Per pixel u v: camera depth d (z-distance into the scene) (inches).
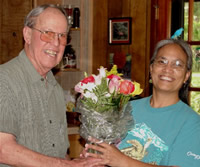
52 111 72.0
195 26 132.7
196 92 131.1
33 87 68.0
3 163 61.4
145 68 146.6
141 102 70.1
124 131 64.4
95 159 64.7
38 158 61.5
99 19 144.2
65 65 137.6
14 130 61.9
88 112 62.4
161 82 66.1
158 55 67.6
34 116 66.3
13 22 140.1
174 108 66.2
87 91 61.2
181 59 66.0
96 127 62.5
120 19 147.7
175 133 63.9
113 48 151.5
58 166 62.8
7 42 141.6
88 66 139.9
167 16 140.0
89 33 138.0
